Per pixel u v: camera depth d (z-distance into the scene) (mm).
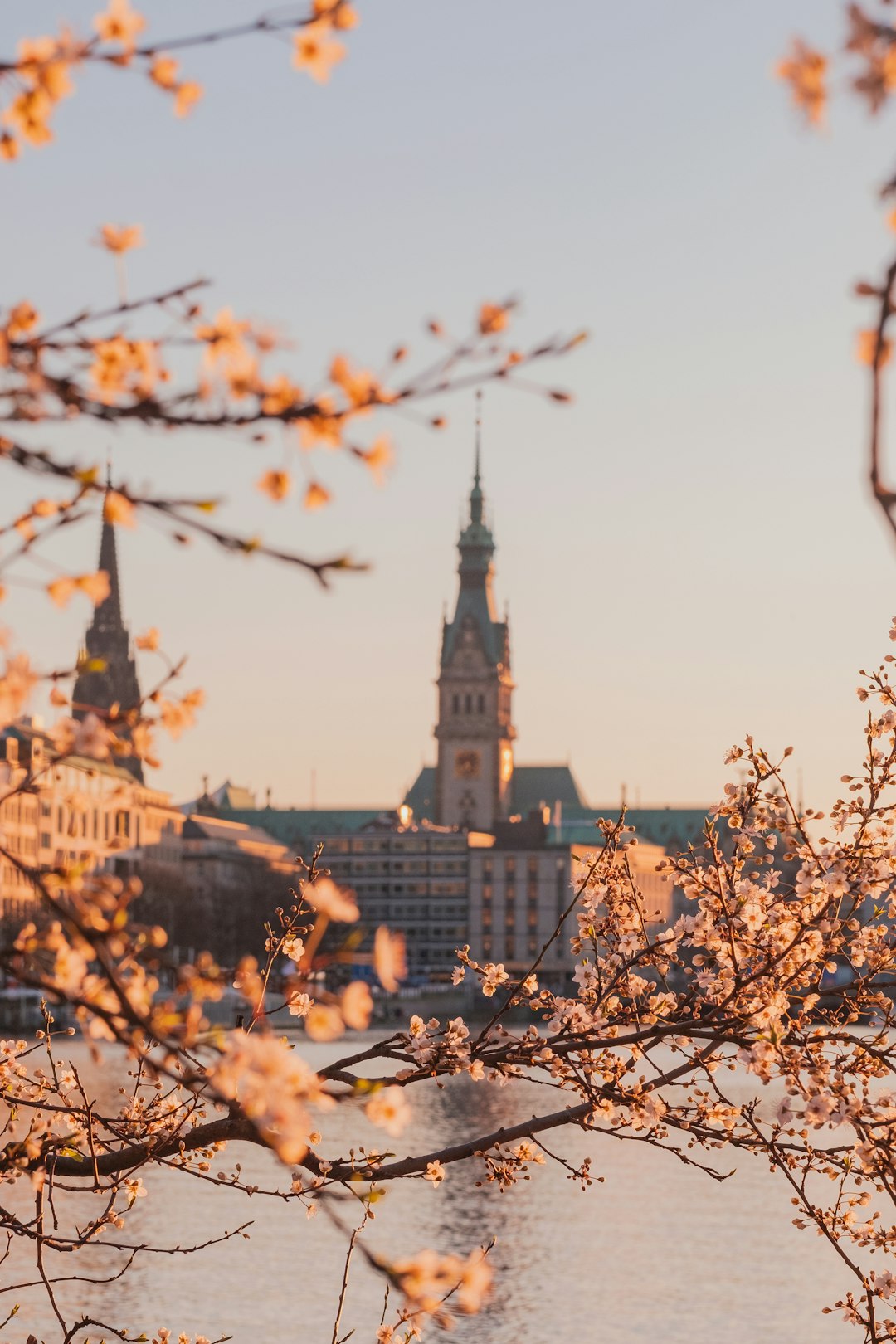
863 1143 20312
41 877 10109
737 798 22719
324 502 8664
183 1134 21938
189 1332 87500
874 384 7051
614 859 23734
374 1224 124938
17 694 10312
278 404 8531
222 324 8641
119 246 9086
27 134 8414
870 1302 24141
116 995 10031
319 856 23203
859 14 6262
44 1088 23281
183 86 8430
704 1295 101812
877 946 22828
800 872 22391
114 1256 104938
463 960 23062
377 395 8508
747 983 21016
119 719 11898
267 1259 107000
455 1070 21344
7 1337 81875
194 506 8688
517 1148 23125
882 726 23438
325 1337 88562
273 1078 10078
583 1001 23156
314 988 10859
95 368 8883
